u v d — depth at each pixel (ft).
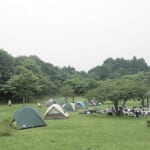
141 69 582.35
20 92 285.84
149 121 99.81
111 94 145.59
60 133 81.10
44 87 350.84
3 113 163.22
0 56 324.60
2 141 66.08
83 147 58.65
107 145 61.00
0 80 303.27
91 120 122.21
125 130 87.30
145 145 61.16
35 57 490.08
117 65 601.62
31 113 98.68
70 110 180.45
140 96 146.30
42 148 57.62
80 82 357.20
